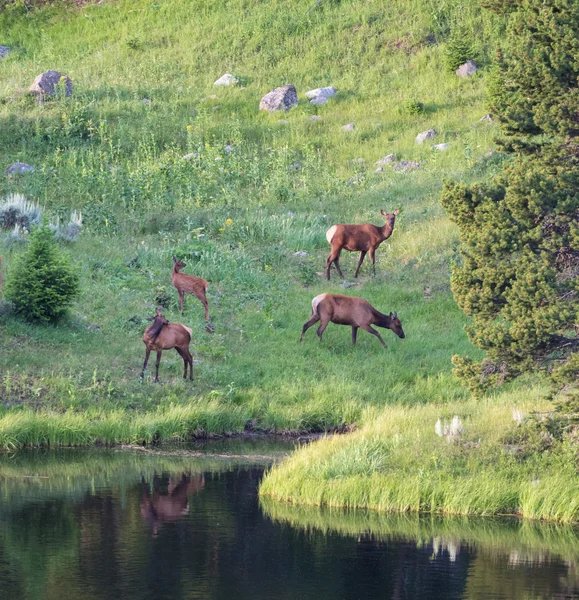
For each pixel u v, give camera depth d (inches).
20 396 2033.7
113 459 1792.6
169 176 3693.4
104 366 2219.5
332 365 2374.5
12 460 1768.0
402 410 2012.8
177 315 2578.7
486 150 3828.7
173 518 1392.7
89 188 3567.9
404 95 4532.5
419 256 3041.3
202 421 2042.3
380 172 3841.0
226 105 4500.5
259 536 1312.7
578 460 1566.2
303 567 1176.8
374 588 1103.6
